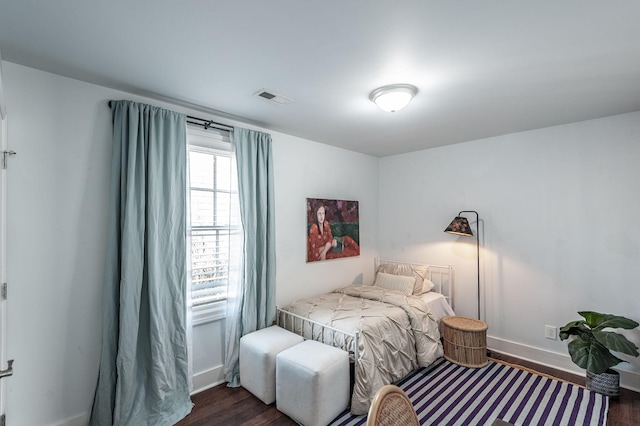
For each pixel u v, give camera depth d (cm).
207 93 230
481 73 198
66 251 202
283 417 230
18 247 185
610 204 280
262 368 248
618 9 136
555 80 208
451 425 220
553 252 311
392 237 446
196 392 262
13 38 159
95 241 213
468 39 161
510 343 336
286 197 339
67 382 201
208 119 274
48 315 195
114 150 215
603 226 284
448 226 367
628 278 271
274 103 249
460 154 379
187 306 252
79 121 208
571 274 300
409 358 282
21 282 186
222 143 285
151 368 221
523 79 207
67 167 203
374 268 453
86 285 209
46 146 196
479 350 305
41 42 163
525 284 328
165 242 235
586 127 293
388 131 330
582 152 295
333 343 259
